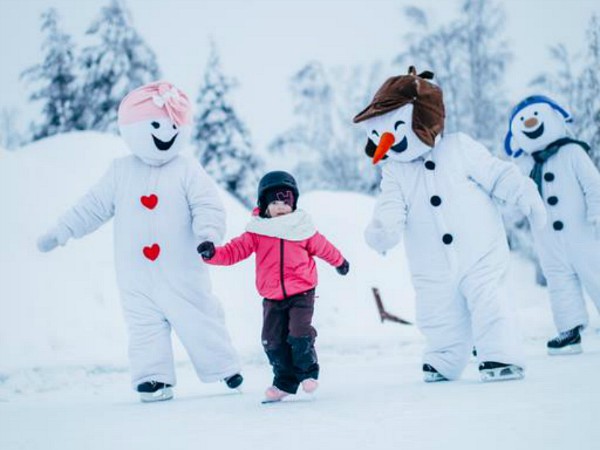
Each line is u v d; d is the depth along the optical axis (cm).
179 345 962
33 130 2491
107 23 2386
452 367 525
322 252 476
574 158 730
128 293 543
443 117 543
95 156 1353
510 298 510
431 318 526
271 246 467
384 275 1319
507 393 416
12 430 396
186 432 353
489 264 511
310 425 351
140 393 530
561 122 760
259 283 471
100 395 636
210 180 566
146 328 537
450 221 518
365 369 733
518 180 523
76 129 2394
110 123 2350
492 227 521
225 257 469
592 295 721
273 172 485
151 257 540
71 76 2450
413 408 384
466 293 512
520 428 302
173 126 555
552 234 728
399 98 532
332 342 1035
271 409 426
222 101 2266
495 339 491
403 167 542
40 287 973
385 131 534
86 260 1071
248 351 963
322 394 492
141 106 551
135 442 331
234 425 368
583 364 580
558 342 722
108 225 1174
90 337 933
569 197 726
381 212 534
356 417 367
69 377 778
